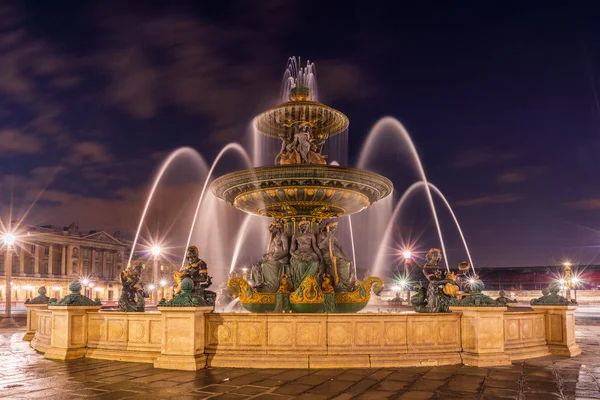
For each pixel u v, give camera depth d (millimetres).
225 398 7426
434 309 11820
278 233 14242
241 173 13070
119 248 143000
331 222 14148
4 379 8781
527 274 76875
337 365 9789
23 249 117188
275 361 9789
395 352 10148
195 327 9805
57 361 10703
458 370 9688
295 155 14531
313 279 12734
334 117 14867
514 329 11453
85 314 11359
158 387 8117
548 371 9656
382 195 14680
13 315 39594
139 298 13898
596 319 31844
